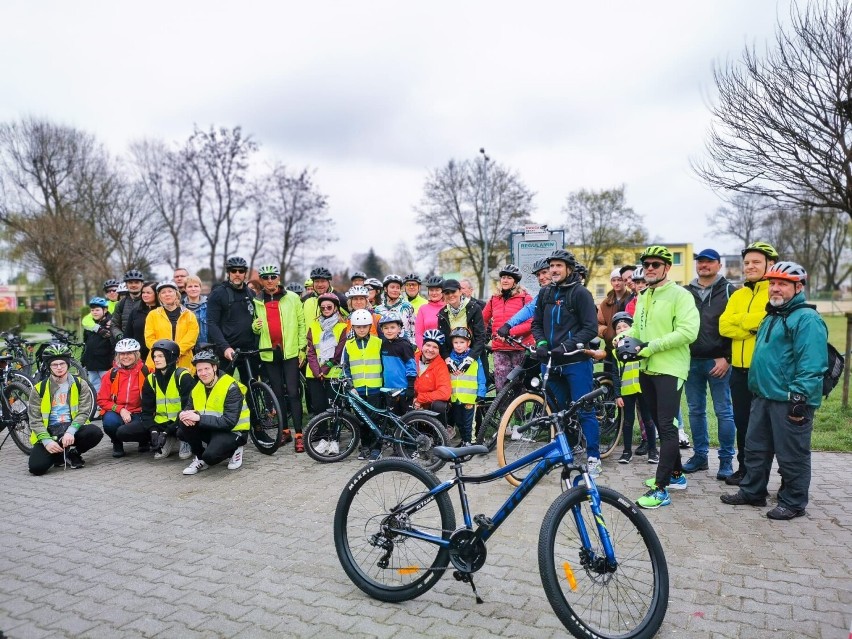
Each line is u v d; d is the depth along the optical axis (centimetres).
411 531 337
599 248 3869
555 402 556
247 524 461
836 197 825
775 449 450
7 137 3030
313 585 359
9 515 491
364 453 638
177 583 364
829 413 782
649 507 470
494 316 722
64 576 376
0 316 3206
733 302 502
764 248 480
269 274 697
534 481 329
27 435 720
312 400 701
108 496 536
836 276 5409
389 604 335
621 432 632
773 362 443
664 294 490
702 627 305
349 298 699
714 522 441
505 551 401
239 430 604
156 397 645
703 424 558
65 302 3659
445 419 628
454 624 312
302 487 549
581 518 309
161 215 3238
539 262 680
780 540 407
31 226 2745
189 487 557
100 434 642
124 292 819
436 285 717
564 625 289
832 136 780
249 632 307
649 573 306
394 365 629
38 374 820
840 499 481
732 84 846
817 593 336
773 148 814
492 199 3497
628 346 458
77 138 3130
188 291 794
